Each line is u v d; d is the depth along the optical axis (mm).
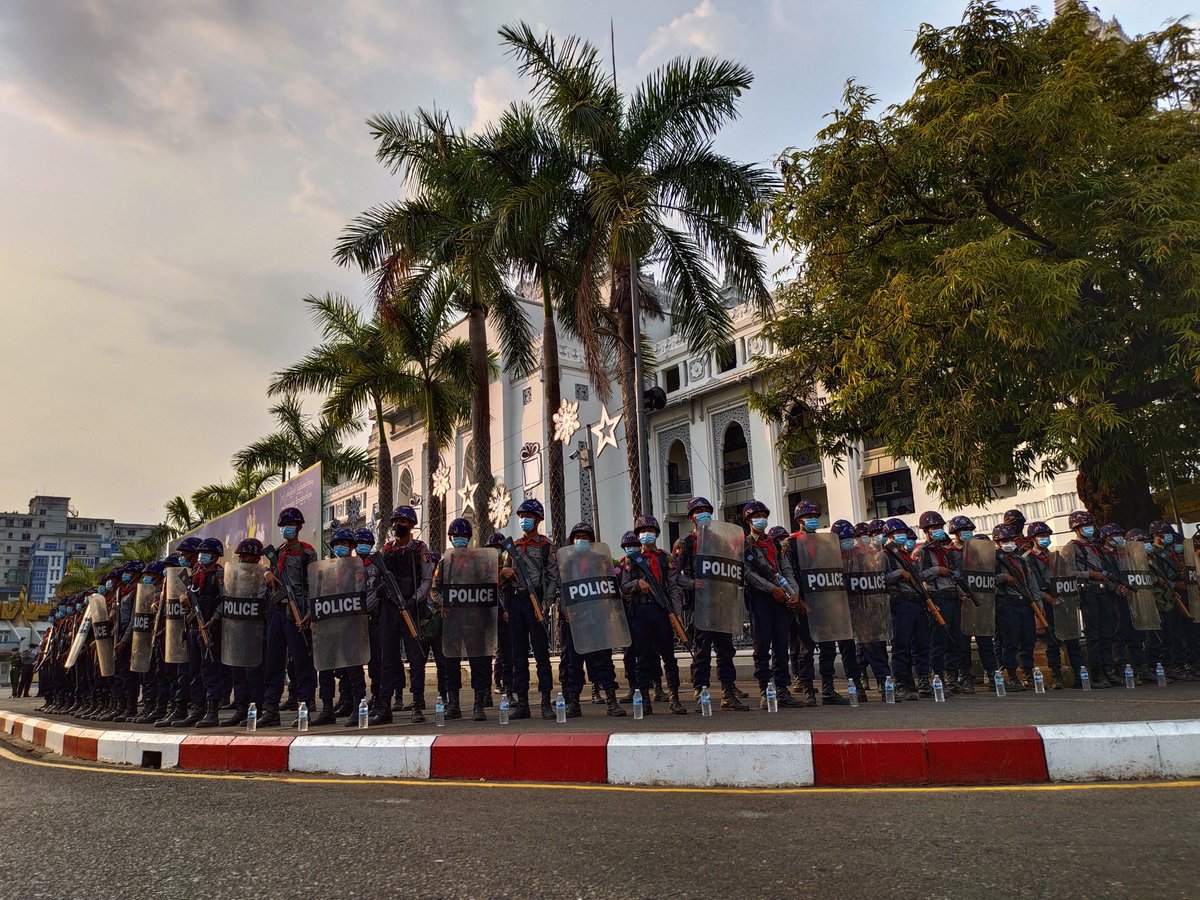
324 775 5234
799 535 7852
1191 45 11375
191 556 9547
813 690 7855
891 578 8336
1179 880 2486
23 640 45688
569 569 7496
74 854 3328
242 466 28922
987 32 10602
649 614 7590
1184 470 12609
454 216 16516
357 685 8523
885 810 3586
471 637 7535
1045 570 9641
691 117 15414
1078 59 10711
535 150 15680
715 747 4402
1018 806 3555
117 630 10766
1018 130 9711
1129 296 9922
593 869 2848
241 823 3801
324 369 22938
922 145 10461
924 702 7730
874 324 10875
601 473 30547
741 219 15180
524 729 6477
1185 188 9469
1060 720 5434
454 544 7691
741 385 27312
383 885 2744
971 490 11023
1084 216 9977
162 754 6137
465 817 3750
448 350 21344
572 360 31109
